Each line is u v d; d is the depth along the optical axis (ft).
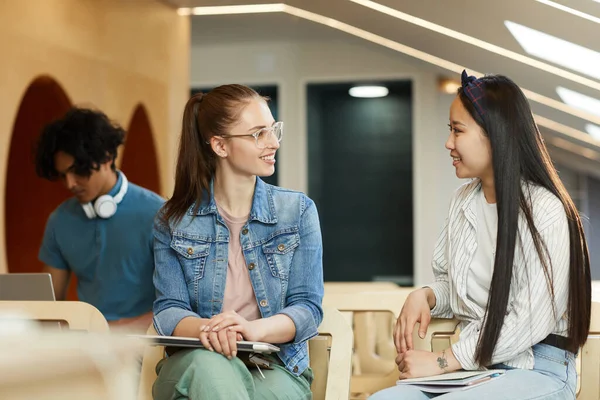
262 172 6.95
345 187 27.09
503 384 6.15
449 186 26.43
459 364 6.45
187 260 7.01
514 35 13.74
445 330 7.29
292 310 6.66
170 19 20.85
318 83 27.07
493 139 6.52
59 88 15.81
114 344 3.02
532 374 6.35
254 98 7.05
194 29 24.93
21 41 14.28
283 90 27.12
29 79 14.60
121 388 3.09
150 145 20.08
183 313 6.70
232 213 7.11
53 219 10.01
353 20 18.98
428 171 26.45
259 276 6.94
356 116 26.94
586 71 14.06
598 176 30.86
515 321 6.34
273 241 7.02
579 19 11.24
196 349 6.07
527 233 6.48
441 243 7.39
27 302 7.18
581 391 7.06
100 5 17.24
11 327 2.79
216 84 27.45
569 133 22.03
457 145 6.68
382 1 15.56
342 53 26.81
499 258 6.38
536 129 6.61
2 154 13.73
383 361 12.28
